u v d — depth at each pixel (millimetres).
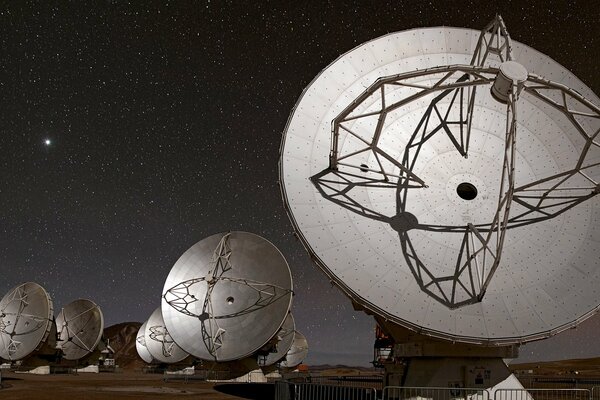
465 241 23984
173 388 39031
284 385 26531
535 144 26438
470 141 26344
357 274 22594
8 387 37656
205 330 41500
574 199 25000
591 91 27422
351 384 46219
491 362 23422
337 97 26609
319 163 25062
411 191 25016
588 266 23188
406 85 22078
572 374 68125
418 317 21672
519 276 23062
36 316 56656
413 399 23312
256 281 42125
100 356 79812
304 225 23484
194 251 44281
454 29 28203
